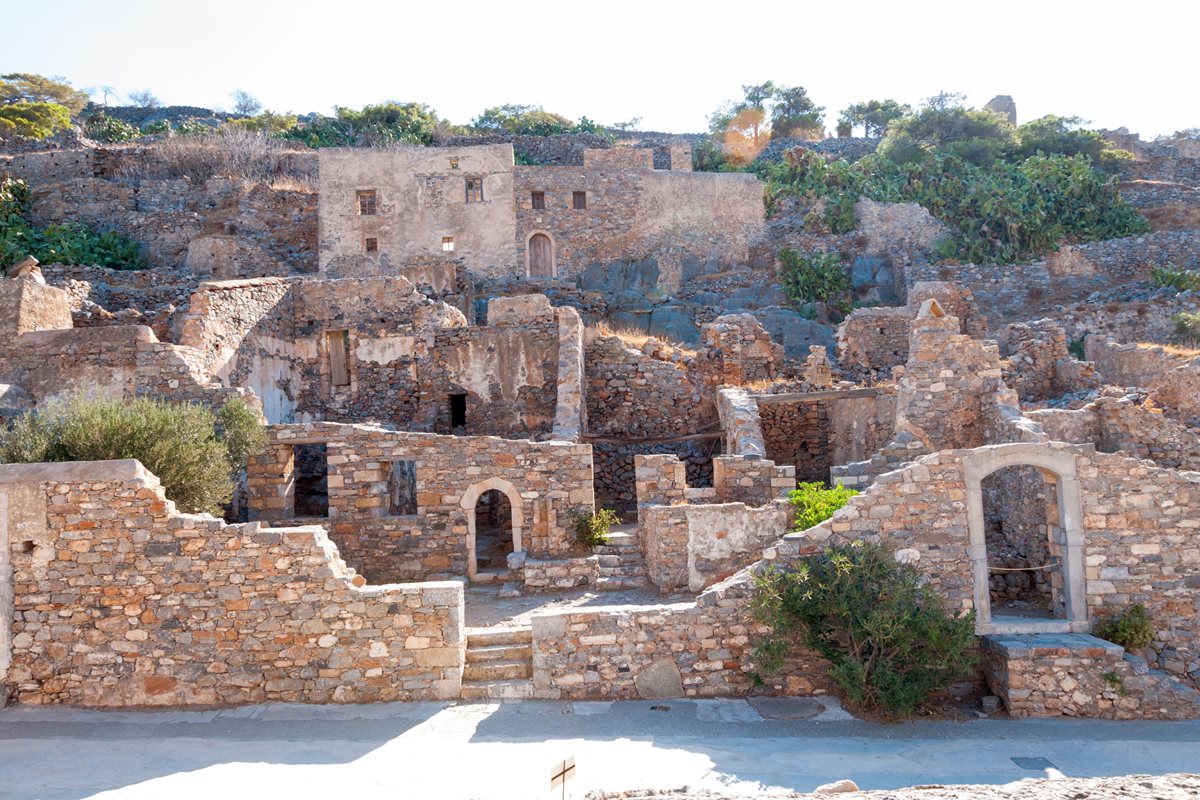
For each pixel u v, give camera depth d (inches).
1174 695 451.5
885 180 1726.1
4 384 765.9
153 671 479.2
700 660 483.5
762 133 2600.9
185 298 1192.2
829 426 948.6
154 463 563.8
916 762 392.5
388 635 480.7
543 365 1003.9
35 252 1379.2
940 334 720.3
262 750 409.7
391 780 373.1
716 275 1549.0
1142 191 1833.2
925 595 472.1
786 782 367.9
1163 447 703.7
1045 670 458.3
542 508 689.0
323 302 1056.2
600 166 1644.9
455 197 1550.2
